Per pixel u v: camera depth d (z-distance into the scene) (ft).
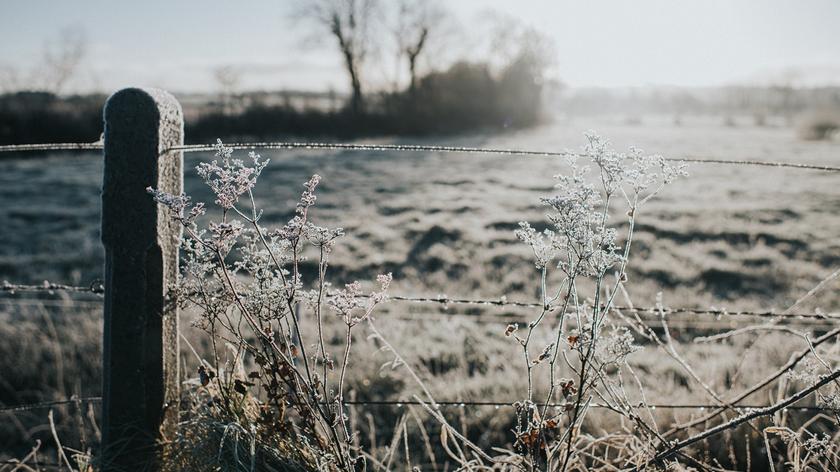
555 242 5.47
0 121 93.04
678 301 23.15
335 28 156.25
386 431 12.55
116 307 6.13
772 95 343.67
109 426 6.28
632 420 6.39
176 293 6.18
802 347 14.83
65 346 16.03
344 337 17.16
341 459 5.71
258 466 6.00
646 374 14.51
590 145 5.45
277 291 5.69
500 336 17.85
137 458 6.24
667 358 15.38
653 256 30.99
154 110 6.01
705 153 99.19
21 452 12.39
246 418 6.17
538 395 13.15
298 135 117.91
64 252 32.81
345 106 132.98
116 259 6.08
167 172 6.26
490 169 76.07
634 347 5.52
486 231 37.68
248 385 6.02
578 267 5.43
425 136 131.95
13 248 34.42
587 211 5.35
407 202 50.31
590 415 10.84
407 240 35.47
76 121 96.32
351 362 15.30
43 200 53.26
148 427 6.29
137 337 6.16
